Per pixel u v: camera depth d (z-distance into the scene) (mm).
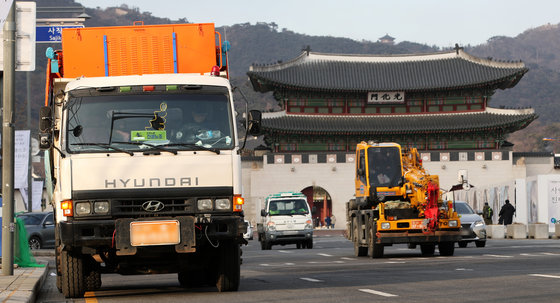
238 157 20672
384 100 129125
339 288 22281
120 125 20500
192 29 23688
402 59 132750
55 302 20672
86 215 20062
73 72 23219
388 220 40531
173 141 20516
